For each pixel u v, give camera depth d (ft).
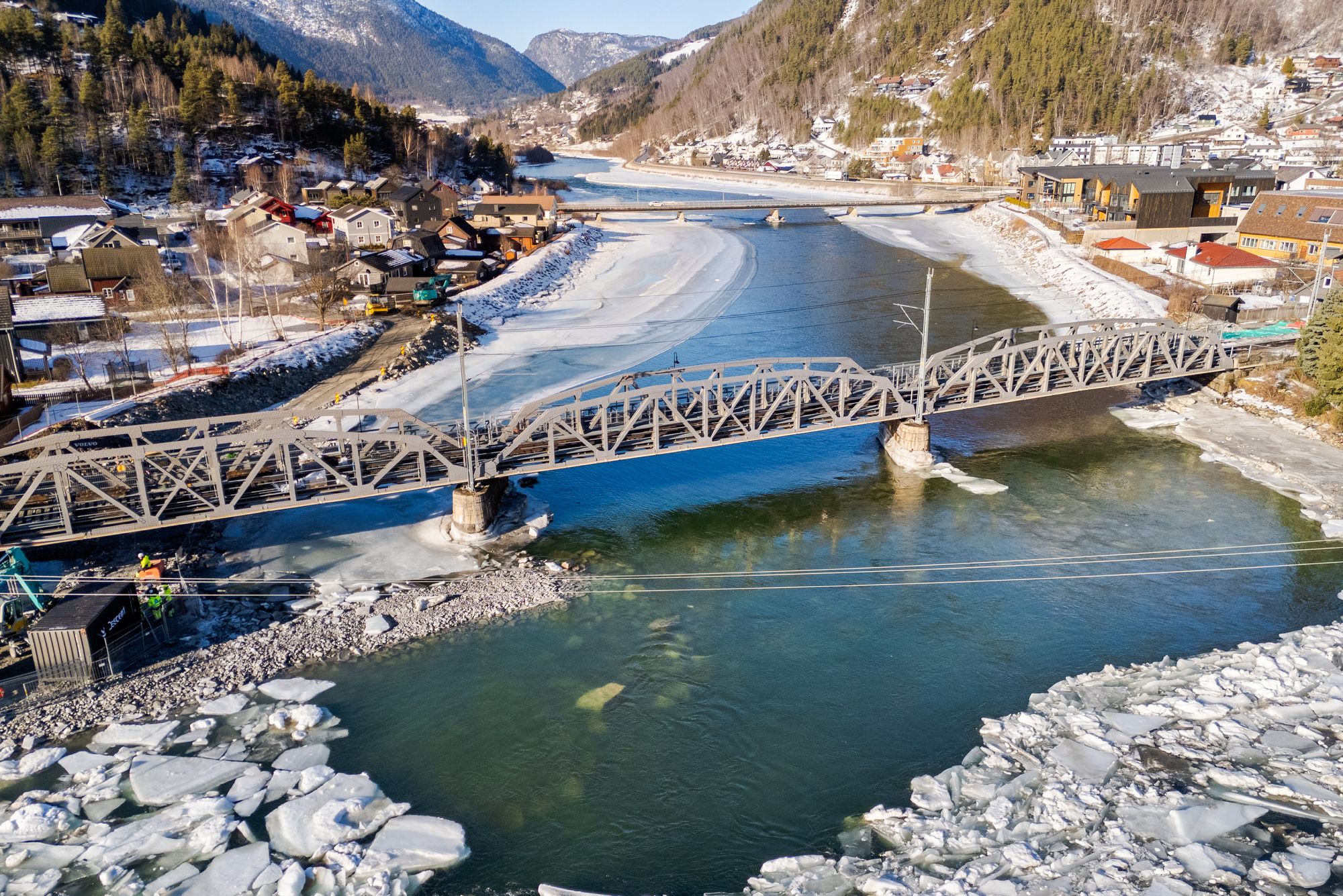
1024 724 105.40
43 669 111.14
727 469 185.88
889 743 104.58
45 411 188.55
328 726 106.52
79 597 118.32
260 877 83.97
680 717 109.09
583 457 156.25
